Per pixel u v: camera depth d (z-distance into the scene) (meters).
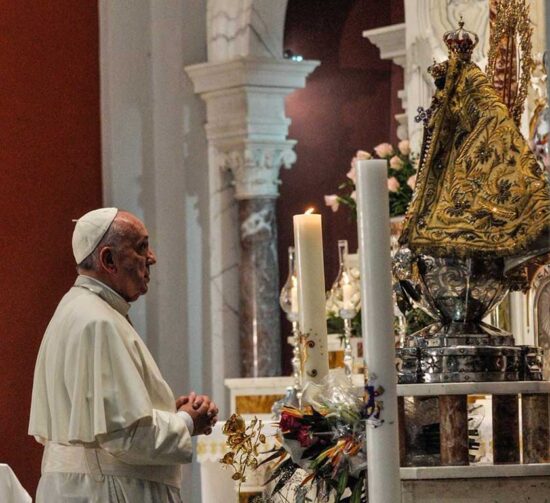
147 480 5.57
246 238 11.81
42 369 5.66
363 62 11.59
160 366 11.82
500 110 4.39
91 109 11.80
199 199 12.06
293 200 12.00
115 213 5.85
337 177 11.73
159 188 11.97
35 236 11.37
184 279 11.97
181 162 12.01
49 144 11.52
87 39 11.81
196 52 12.06
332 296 8.52
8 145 11.29
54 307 11.42
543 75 5.83
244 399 9.50
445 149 4.49
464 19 7.56
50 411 5.57
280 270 12.00
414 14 8.13
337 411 4.40
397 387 4.18
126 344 5.52
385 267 4.07
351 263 8.92
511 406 4.36
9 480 7.76
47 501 5.57
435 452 4.43
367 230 4.09
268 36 11.78
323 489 4.48
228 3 11.79
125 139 11.87
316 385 4.60
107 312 5.58
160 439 5.37
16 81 11.38
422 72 8.06
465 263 4.37
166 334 11.88
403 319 6.38
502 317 6.10
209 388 12.03
